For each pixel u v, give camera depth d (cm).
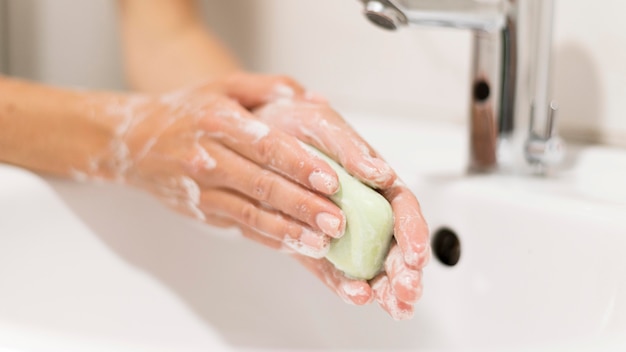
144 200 87
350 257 66
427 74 100
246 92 80
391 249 66
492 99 84
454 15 77
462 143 95
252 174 70
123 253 86
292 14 110
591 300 75
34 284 81
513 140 85
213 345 85
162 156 77
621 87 87
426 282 84
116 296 85
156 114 79
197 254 88
